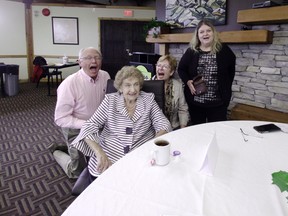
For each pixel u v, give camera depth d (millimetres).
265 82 3020
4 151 2930
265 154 1283
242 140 1466
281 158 1240
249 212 843
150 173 1062
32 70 7656
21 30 7289
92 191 935
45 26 7426
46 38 7496
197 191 947
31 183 2275
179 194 926
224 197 918
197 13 3641
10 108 4793
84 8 7418
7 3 6934
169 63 2201
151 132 1719
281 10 2492
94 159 1604
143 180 1009
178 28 3984
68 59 7188
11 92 5859
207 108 2426
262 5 2658
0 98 5598
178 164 1145
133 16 7547
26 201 2021
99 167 1410
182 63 2514
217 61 2299
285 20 2582
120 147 1589
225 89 2383
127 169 1088
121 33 7641
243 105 3221
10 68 5758
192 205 868
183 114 2279
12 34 7172
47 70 6113
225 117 2475
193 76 2439
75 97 2080
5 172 2461
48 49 7570
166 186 974
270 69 2949
